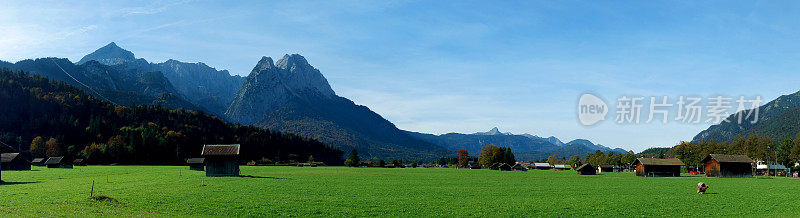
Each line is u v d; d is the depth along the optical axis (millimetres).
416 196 59375
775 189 77000
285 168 188875
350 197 56781
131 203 45656
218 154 102750
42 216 34812
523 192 67812
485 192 66875
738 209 48375
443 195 61312
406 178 109750
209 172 102625
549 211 45812
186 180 84000
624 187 81125
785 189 77062
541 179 111688
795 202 55094
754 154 167500
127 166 193000
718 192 70062
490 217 41875
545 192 68250
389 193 63406
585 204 51531
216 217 39375
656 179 115938
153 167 178750
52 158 165000
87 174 108500
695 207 49656
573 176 137500
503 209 46719
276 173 129125
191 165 165375
